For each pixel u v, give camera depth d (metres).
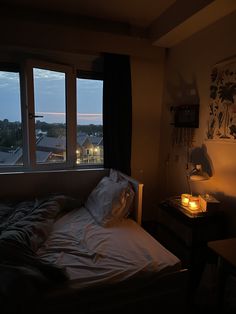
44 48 2.27
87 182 2.54
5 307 1.06
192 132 2.36
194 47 2.30
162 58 2.79
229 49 1.89
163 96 2.89
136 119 2.84
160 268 1.38
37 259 1.30
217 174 2.04
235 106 1.83
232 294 1.52
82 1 2.15
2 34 2.12
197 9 1.86
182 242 1.94
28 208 1.96
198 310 1.68
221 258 1.23
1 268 1.15
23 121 2.50
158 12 2.34
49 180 2.38
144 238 1.73
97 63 2.73
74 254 1.48
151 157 2.98
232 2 1.72
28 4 2.22
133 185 2.19
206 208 1.92
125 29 2.61
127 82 2.63
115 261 1.41
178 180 2.62
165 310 1.41
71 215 2.11
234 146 1.85
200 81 2.23
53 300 1.17
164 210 2.13
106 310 1.26
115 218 1.97
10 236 1.37
